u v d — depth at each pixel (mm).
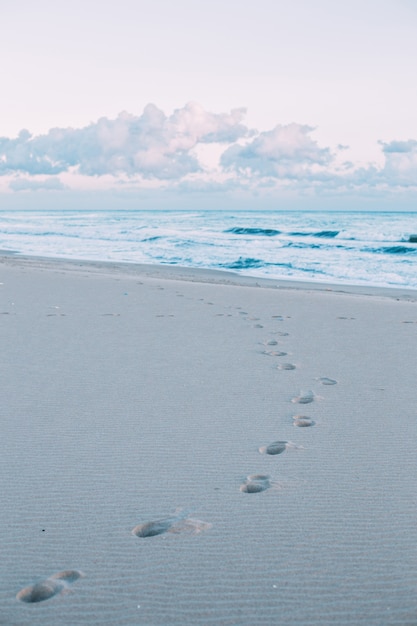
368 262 23891
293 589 2152
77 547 2428
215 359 5793
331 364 5648
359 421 3996
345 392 4699
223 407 4289
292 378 5117
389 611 2023
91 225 69875
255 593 2135
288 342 6711
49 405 4277
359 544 2445
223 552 2391
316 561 2324
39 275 13625
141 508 2762
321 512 2725
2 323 7457
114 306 9203
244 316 8562
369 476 3123
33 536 2512
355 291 15000
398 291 15125
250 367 5496
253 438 3680
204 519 2660
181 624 1976
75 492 2926
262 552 2391
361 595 2111
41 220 96750
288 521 2641
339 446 3545
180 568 2281
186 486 3000
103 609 2045
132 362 5609
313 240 36156
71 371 5234
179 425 3900
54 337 6695
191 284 13102
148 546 2436
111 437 3668
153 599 2102
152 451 3457
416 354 6109
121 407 4258
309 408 4289
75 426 3855
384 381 5027
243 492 2939
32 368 5312
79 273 15445
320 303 10164
